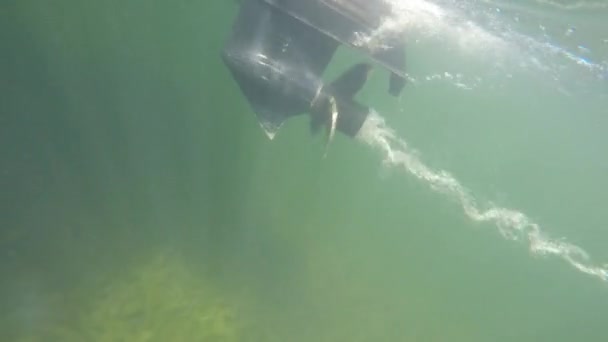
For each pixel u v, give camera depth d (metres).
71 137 11.86
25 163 11.54
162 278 11.08
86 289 10.73
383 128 12.84
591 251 13.06
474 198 13.21
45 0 12.34
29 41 12.27
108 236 11.27
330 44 11.76
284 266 11.90
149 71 12.57
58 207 11.32
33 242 10.91
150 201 11.68
